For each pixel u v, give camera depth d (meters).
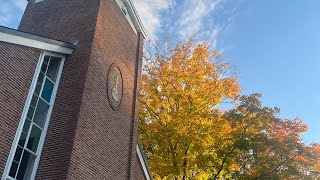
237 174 22.95
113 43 17.33
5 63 11.64
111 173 14.67
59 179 11.55
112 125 15.62
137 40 21.14
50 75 13.93
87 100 13.64
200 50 25.98
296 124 23.95
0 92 11.17
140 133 24.75
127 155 16.66
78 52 14.83
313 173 21.97
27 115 12.28
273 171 21.55
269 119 23.80
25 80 12.38
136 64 20.05
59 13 17.36
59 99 13.60
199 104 23.83
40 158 12.24
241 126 22.69
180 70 25.47
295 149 22.48
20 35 12.34
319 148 22.66
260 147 21.72
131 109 18.19
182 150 22.72
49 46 13.80
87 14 16.41
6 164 10.85
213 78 25.27
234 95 25.09
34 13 18.23
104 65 15.79
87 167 12.82
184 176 22.48
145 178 18.62
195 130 22.56
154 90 25.17
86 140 13.10
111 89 16.14
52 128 12.88
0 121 10.94
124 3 19.97
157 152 24.25
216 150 22.38
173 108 24.69
